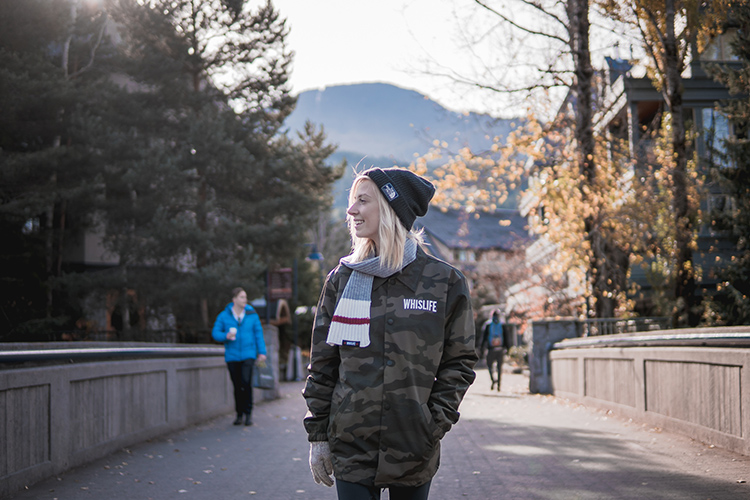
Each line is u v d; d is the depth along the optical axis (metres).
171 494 5.30
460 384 2.37
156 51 23.36
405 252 2.38
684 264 12.59
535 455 6.80
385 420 2.28
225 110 23.95
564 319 15.48
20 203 16.78
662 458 6.25
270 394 15.59
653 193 14.57
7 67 17.30
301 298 37.91
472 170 14.75
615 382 9.81
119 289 21.42
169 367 9.02
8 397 5.25
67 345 6.44
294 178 25.75
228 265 22.47
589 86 14.46
